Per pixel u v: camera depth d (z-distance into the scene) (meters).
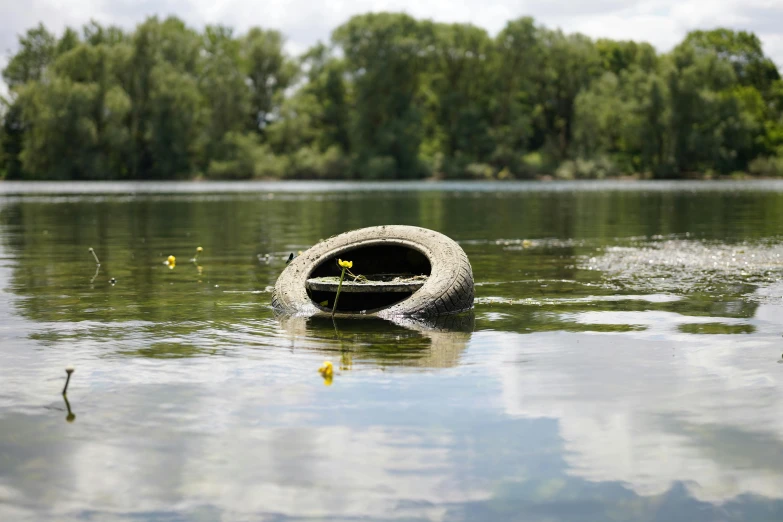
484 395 3.79
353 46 65.12
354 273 7.34
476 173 68.25
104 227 16.44
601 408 3.59
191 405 3.67
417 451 3.08
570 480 2.82
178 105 64.00
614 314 6.08
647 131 65.94
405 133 64.69
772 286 7.51
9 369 4.36
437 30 69.38
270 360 4.54
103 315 6.14
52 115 60.38
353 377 4.14
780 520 2.53
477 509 2.61
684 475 2.86
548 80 75.19
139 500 2.70
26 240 13.30
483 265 9.53
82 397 3.81
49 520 2.57
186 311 6.34
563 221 17.97
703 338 5.12
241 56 77.25
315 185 55.28
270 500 2.69
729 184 54.69
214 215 20.47
